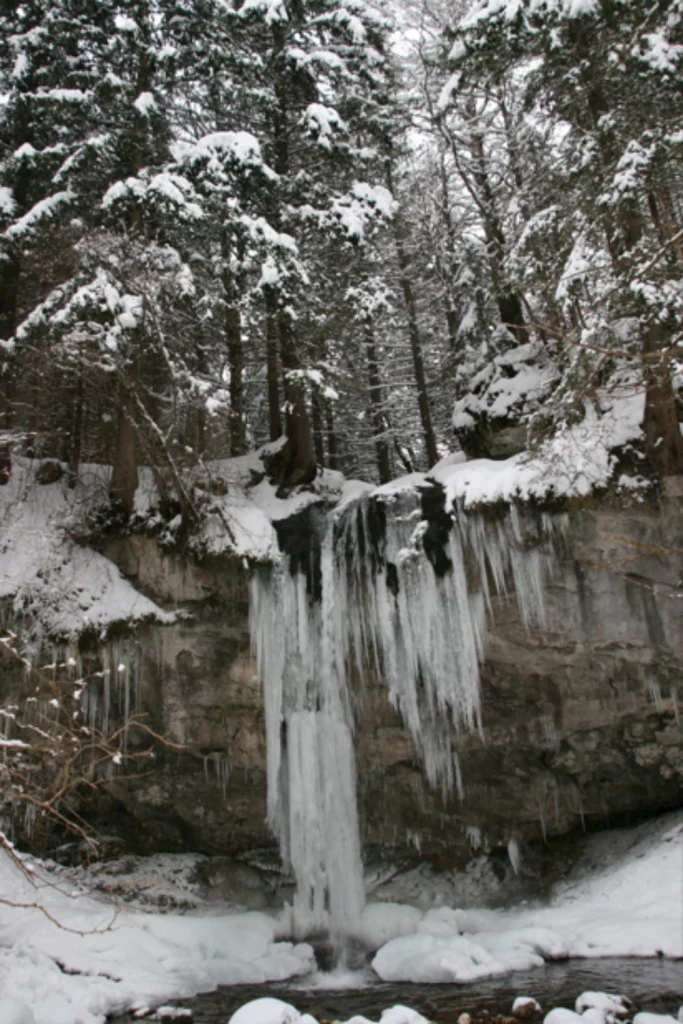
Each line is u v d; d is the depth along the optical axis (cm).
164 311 1277
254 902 1166
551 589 1122
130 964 862
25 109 1419
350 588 1230
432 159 1920
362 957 982
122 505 1293
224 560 1201
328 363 1460
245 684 1188
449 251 1852
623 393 1220
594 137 1145
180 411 1345
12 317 1455
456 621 1162
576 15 1076
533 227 1180
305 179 1443
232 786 1191
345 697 1193
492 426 1395
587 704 1130
